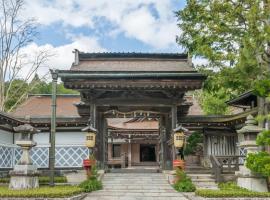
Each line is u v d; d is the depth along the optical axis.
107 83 20.14
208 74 19.58
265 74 17.36
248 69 17.23
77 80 20.06
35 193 14.07
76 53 22.77
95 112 21.33
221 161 21.19
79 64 22.77
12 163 24.78
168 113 22.98
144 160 43.03
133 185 18.77
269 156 14.93
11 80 36.06
